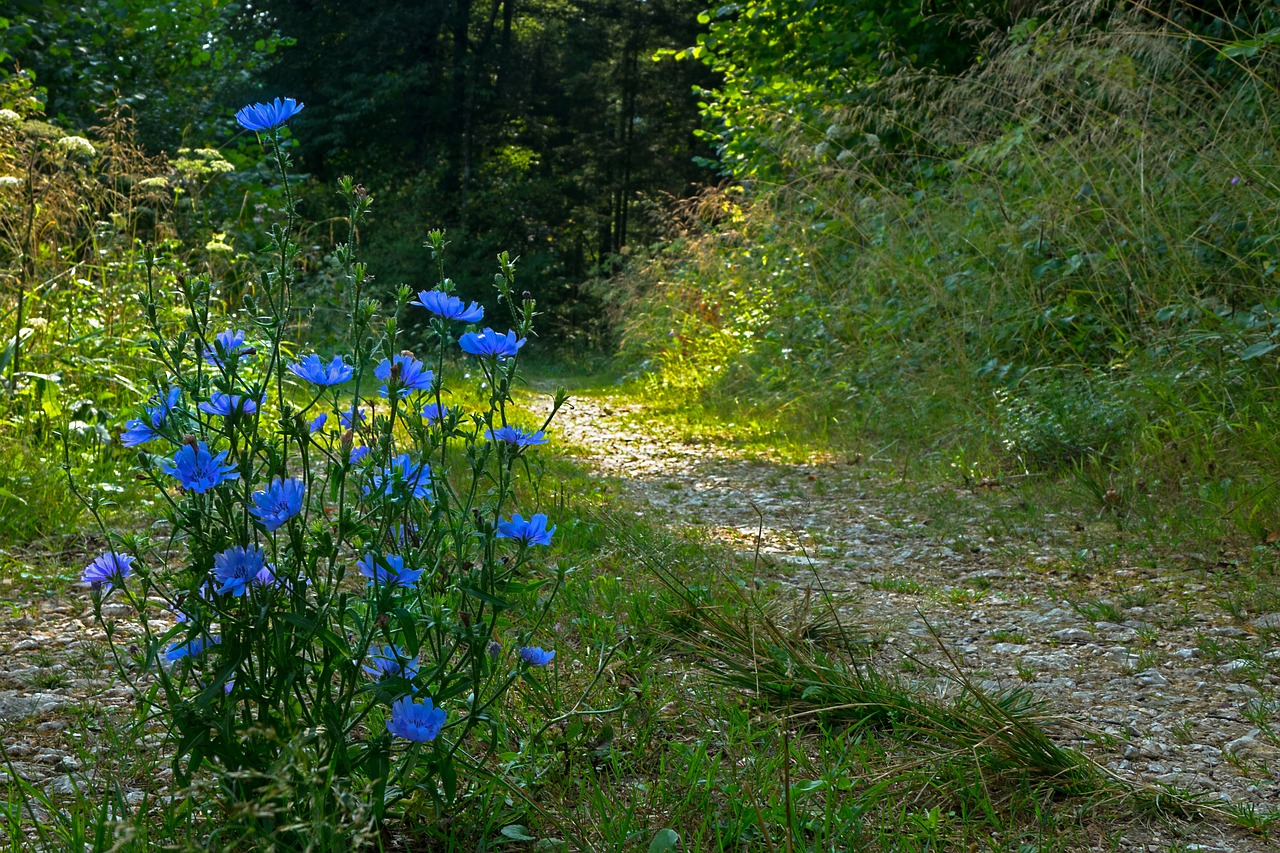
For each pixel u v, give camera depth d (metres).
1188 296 6.84
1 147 8.12
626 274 19.33
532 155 41.03
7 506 4.81
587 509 5.14
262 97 25.08
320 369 1.87
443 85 37.25
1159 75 8.06
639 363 17.06
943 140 10.33
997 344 8.31
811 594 4.20
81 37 14.56
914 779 2.42
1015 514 5.70
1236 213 6.99
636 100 42.31
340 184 1.97
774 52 14.79
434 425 1.99
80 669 3.06
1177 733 2.83
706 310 14.41
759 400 10.96
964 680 2.71
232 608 1.85
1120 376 7.04
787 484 7.15
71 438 5.89
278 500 1.79
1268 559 4.47
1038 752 2.50
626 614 3.65
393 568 1.83
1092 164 8.05
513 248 36.53
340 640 1.87
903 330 9.29
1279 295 6.36
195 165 10.44
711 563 4.37
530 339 31.02
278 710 1.84
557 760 2.36
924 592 4.34
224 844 1.83
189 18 15.94
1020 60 8.88
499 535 2.10
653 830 2.16
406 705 1.82
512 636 3.22
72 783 2.09
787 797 1.96
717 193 15.27
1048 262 7.95
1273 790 2.48
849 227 10.94
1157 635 3.71
